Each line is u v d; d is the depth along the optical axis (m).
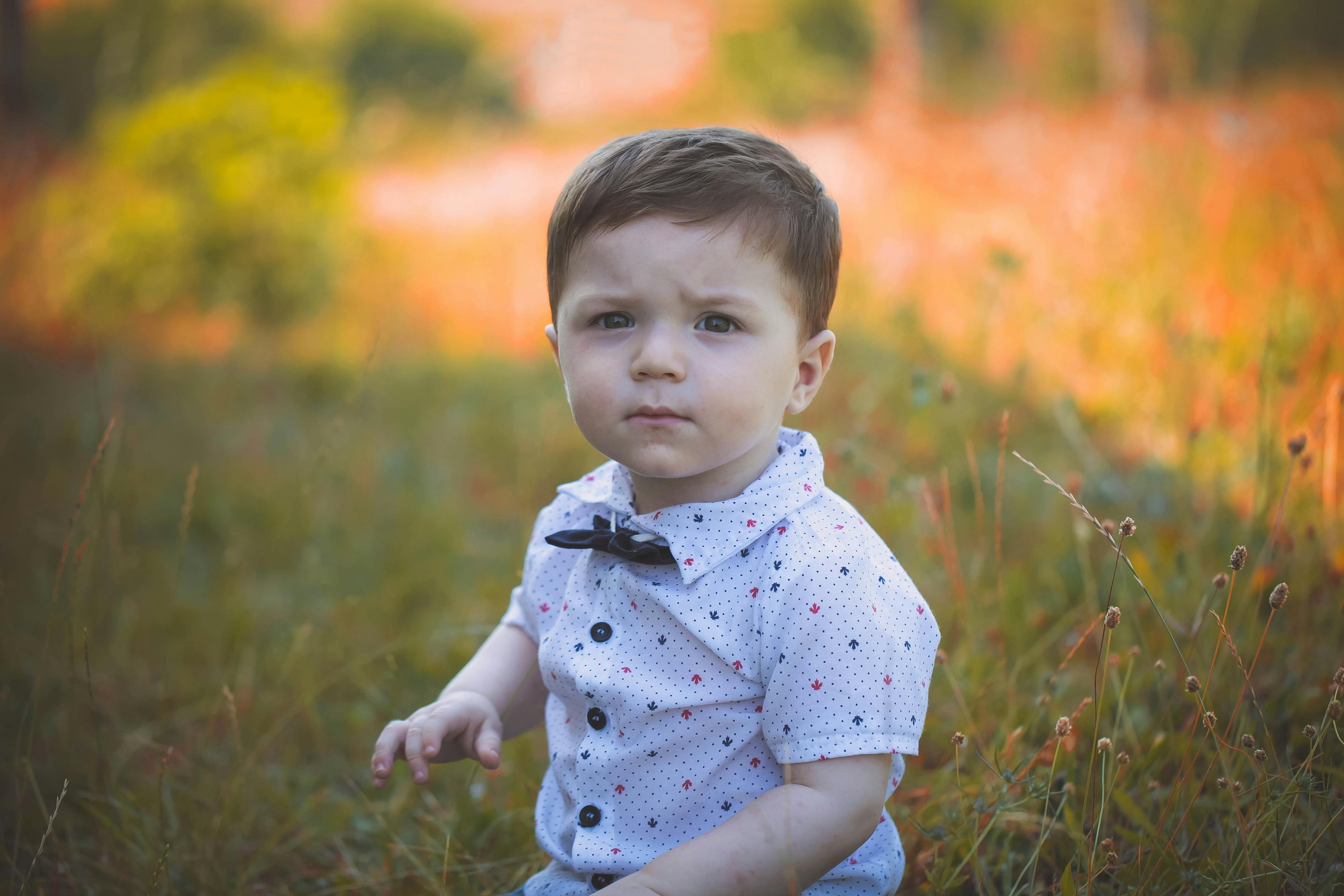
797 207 1.24
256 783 1.92
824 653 1.16
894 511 2.50
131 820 1.76
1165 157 5.59
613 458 1.21
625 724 1.21
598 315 1.21
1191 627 1.88
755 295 1.19
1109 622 1.28
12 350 5.66
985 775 1.66
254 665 2.38
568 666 1.25
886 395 3.81
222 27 20.86
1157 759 1.60
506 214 8.94
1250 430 2.71
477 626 2.41
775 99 17.20
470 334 5.98
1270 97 8.70
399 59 21.64
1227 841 1.39
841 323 4.75
